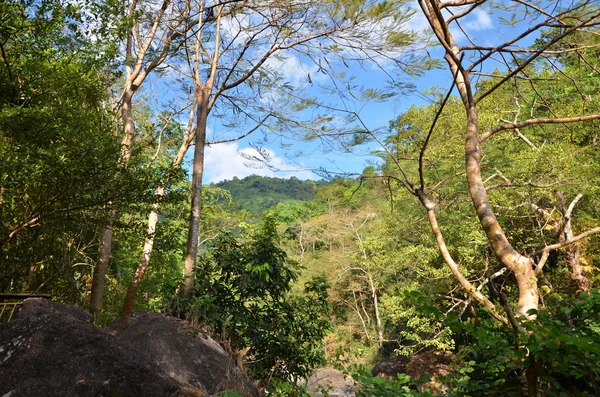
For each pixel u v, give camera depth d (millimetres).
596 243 17594
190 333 5387
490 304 3674
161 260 17234
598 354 2266
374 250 28438
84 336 3033
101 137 8609
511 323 2762
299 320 9266
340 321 32844
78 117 8570
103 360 2939
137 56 14297
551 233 18531
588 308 2791
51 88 9203
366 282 31047
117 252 18297
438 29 5926
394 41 7570
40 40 8984
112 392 2840
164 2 12906
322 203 47594
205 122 13047
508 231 19406
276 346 8508
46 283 12258
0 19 8164
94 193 8461
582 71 9758
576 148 15516
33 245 10359
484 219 4391
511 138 17688
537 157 15438
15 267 10109
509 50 5367
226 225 21500
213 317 8125
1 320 4801
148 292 18531
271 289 9312
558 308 3029
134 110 18656
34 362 2904
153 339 5137
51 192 8422
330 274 32312
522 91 15953
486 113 18188
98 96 10633
